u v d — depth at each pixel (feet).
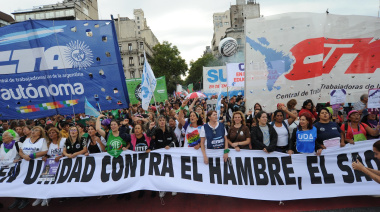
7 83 20.02
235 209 13.83
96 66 20.35
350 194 13.99
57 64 20.08
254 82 19.30
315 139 14.65
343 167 14.66
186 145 17.13
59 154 16.33
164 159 15.65
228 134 16.12
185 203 14.79
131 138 16.12
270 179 14.76
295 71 18.78
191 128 16.72
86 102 16.70
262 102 19.40
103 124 18.71
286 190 14.48
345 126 15.66
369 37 18.19
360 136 15.15
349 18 18.21
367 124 16.26
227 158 15.24
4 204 16.28
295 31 18.44
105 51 20.27
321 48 18.38
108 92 20.65
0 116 20.31
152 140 16.35
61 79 20.24
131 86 50.34
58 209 15.10
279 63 18.86
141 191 15.92
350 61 18.44
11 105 20.27
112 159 15.87
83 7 173.78
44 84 20.20
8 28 19.45
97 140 16.57
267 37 18.75
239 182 14.84
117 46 20.36
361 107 18.42
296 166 14.88
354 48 18.33
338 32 18.25
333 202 14.12
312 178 14.64
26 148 16.17
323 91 18.79
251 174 14.97
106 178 15.44
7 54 19.70
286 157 15.01
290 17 18.43
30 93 20.22
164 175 15.16
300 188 14.51
